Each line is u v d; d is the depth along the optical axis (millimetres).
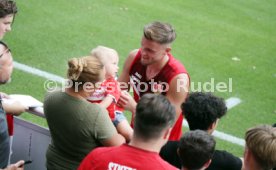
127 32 12016
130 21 12570
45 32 11383
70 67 4352
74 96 4418
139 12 13117
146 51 5344
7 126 4875
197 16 13344
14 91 8984
